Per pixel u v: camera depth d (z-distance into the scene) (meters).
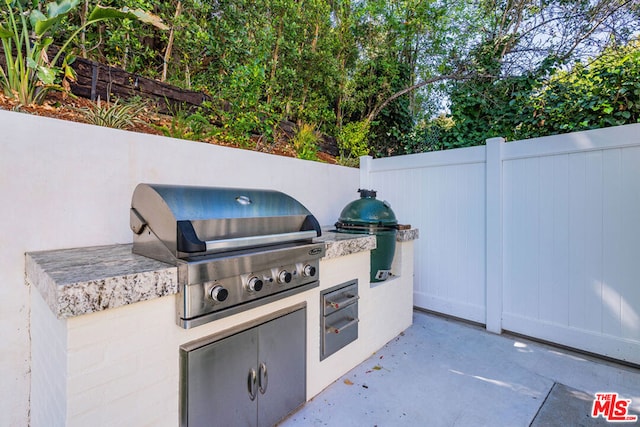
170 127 3.08
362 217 3.10
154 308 1.45
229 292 1.63
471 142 4.57
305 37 5.06
